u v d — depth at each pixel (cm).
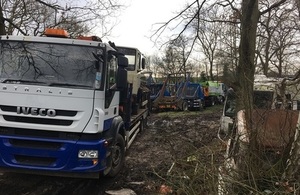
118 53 652
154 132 1296
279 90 534
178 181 437
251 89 487
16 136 559
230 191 360
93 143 557
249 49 618
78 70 579
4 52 586
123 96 770
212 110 2573
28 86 562
